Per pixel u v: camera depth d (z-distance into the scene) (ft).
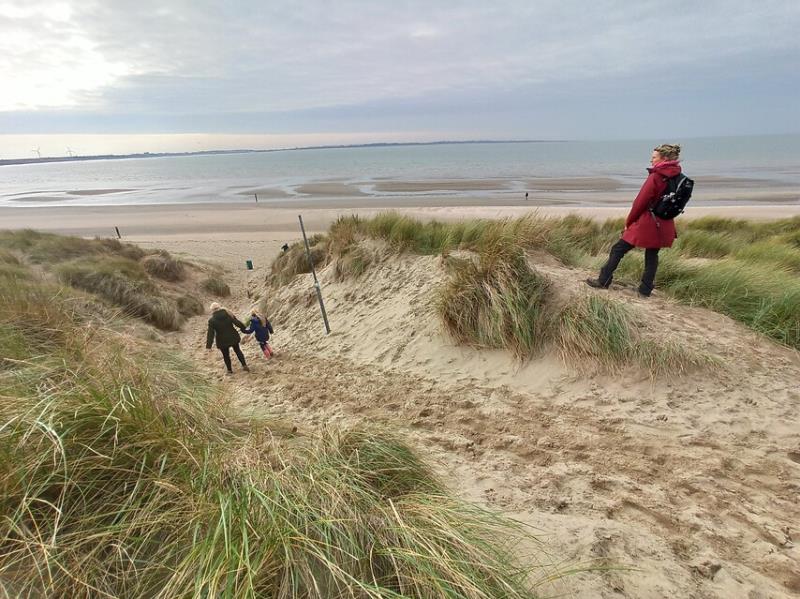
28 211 128.67
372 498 6.84
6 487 5.71
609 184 155.63
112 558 5.36
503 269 17.34
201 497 6.03
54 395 7.49
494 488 9.66
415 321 20.81
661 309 16.47
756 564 7.42
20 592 4.83
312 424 14.15
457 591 5.41
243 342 30.53
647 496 9.25
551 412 12.96
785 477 9.58
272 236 83.25
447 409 14.03
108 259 46.24
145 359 13.74
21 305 15.94
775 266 24.13
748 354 14.06
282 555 5.44
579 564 7.22
